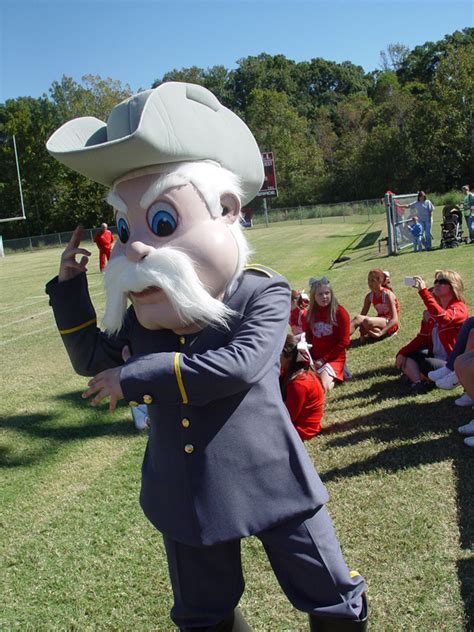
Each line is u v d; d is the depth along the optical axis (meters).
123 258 1.93
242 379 1.82
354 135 74.75
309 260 19.58
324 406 5.45
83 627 2.89
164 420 2.04
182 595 2.15
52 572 3.37
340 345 5.91
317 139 82.69
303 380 4.61
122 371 1.83
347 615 2.00
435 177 62.19
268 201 69.31
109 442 5.25
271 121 73.12
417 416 4.86
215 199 1.92
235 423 1.97
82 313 2.17
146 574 3.27
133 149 1.79
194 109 1.93
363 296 10.72
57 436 5.50
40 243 49.12
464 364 4.12
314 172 72.94
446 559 3.02
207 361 1.80
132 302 2.01
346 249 22.81
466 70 60.75
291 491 1.99
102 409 6.14
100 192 57.91
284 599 2.92
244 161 2.13
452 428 4.51
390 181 64.50
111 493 4.25
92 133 2.05
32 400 6.68
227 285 1.99
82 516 3.97
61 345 9.57
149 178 1.92
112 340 2.19
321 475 4.05
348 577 2.04
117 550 3.53
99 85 64.75
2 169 58.22
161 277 1.82
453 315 5.38
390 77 90.88
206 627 2.13
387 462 4.11
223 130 2.04
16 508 4.17
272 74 107.75
